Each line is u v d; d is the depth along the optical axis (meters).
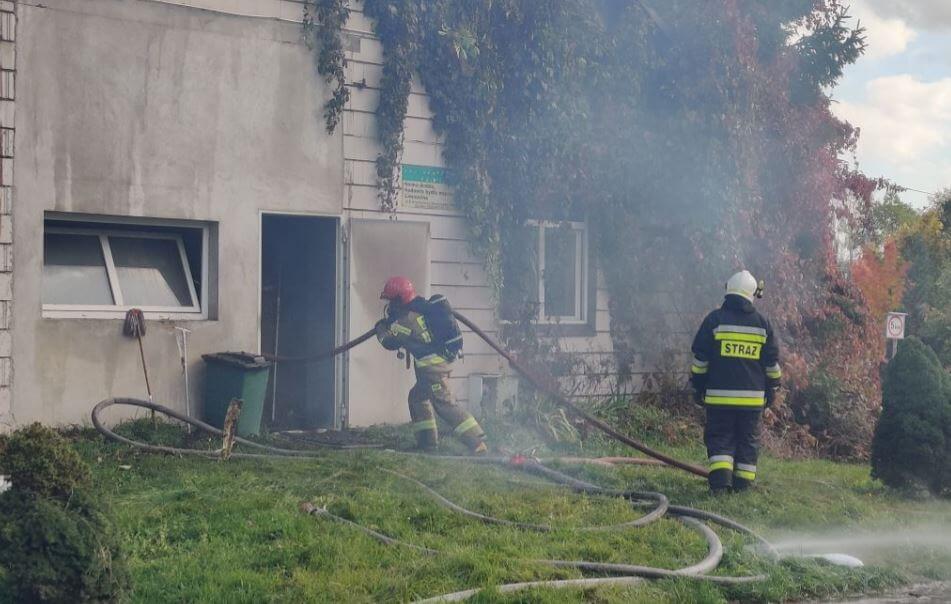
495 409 11.69
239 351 10.20
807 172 14.41
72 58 9.30
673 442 11.91
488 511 7.12
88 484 4.35
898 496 9.21
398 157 11.25
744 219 13.41
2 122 8.96
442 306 9.62
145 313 9.86
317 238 11.14
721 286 13.53
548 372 12.48
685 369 13.84
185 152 9.92
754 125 13.67
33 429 4.30
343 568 5.48
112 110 9.52
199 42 9.98
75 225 9.77
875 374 15.16
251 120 10.31
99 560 4.11
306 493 7.28
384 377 11.07
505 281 12.27
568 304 13.34
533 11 12.14
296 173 10.59
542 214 12.48
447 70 11.53
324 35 10.69
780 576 6.01
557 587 5.30
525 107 12.16
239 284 10.25
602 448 10.74
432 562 5.60
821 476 10.10
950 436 9.20
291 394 11.36
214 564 5.49
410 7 11.16
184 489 7.02
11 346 8.98
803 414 13.77
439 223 11.60
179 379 9.88
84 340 9.34
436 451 9.48
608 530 6.67
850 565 6.45
